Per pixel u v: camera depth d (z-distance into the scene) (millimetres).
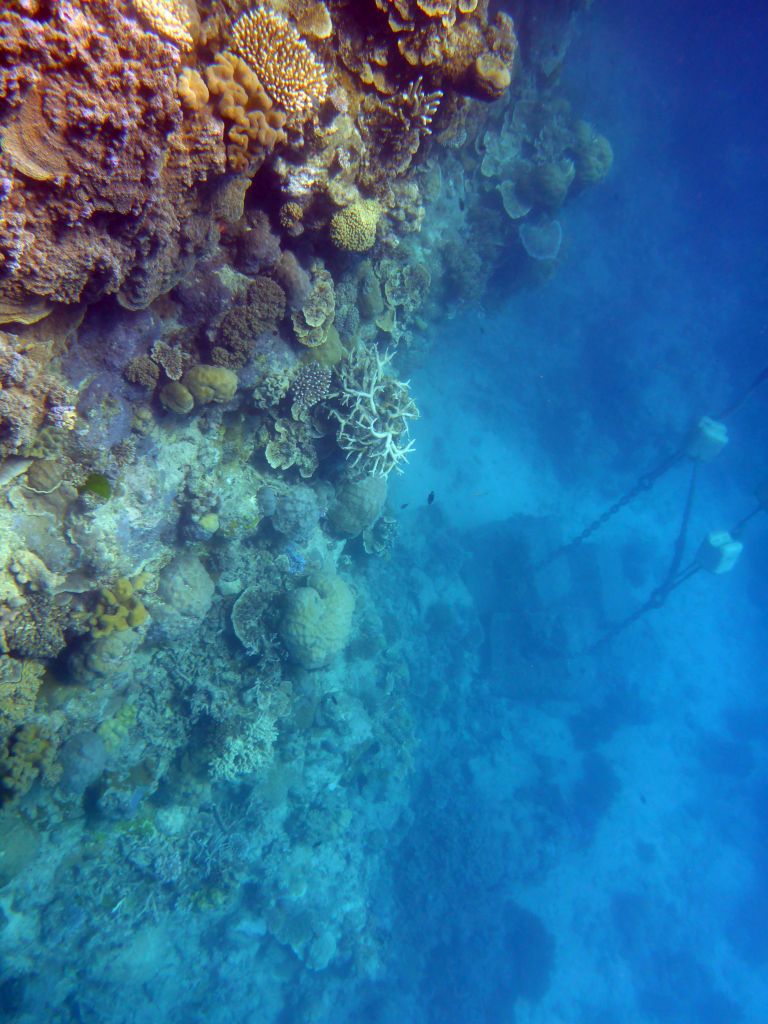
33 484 4645
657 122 22922
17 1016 6867
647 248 23125
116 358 4906
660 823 17734
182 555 6984
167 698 7617
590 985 14453
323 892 10414
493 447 18516
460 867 12633
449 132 8297
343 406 7543
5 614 4848
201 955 9008
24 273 3211
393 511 12219
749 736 20109
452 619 14328
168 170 3711
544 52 12547
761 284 24609
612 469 21594
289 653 8266
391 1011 10539
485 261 13734
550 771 15727
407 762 12133
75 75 2748
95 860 7367
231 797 8797
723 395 23625
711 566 15062
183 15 3539
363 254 7559
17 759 5730
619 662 18922
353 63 5738
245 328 5695
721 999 15273
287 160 5137
